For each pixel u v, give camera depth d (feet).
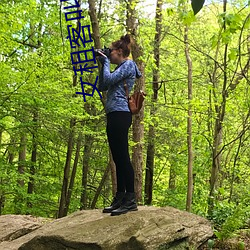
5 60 36.81
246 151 47.73
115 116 14.58
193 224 16.65
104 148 47.29
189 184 33.94
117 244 13.74
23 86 33.50
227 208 19.93
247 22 12.29
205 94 44.27
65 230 15.34
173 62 44.88
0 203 50.57
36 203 46.83
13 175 38.83
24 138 45.80
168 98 48.65
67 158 46.47
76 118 39.34
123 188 16.02
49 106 35.12
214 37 12.62
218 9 32.14
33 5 35.01
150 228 14.35
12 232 20.29
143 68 32.35
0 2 33.17
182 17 12.46
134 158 34.12
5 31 34.09
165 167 58.59
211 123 40.14
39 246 15.15
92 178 58.13
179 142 44.11
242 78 32.48
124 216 15.56
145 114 38.50
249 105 30.66
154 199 56.34
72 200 51.37
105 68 14.65
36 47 41.78
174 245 14.42
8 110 35.53
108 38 40.06
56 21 37.65
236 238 16.83
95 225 15.20
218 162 37.14
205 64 41.70
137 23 32.53
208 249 16.02
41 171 48.32
